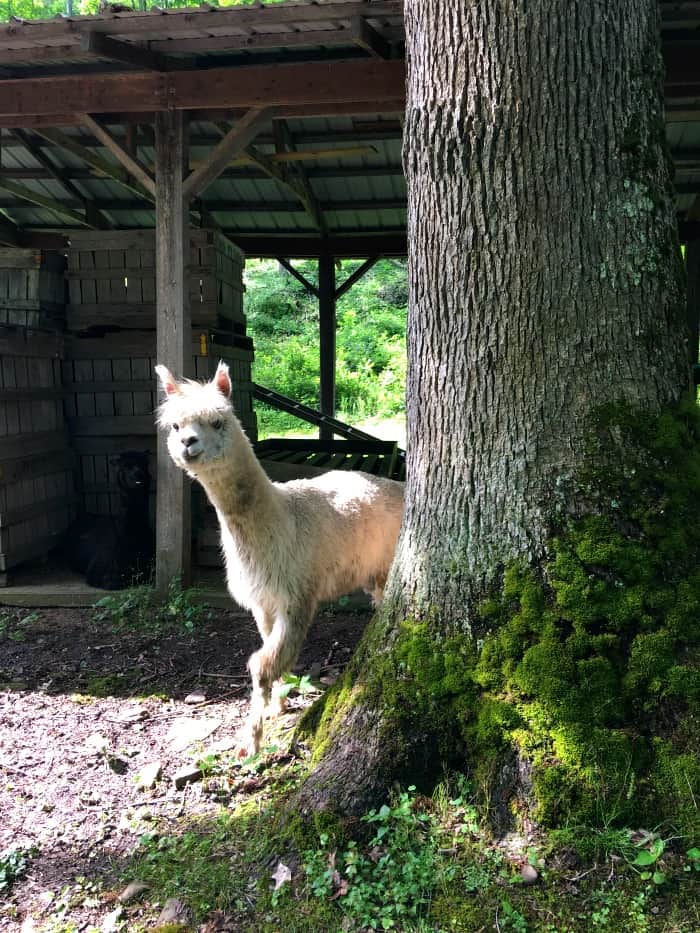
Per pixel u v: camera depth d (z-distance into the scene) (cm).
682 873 235
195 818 309
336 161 902
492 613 279
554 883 239
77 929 255
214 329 684
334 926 238
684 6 473
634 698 259
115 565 619
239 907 254
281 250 1140
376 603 465
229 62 571
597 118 265
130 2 1307
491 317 279
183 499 581
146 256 689
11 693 438
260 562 370
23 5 2050
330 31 495
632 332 276
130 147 719
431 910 237
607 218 269
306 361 2188
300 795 281
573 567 270
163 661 478
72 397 720
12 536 630
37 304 659
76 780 344
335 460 866
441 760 277
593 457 275
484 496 285
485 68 267
